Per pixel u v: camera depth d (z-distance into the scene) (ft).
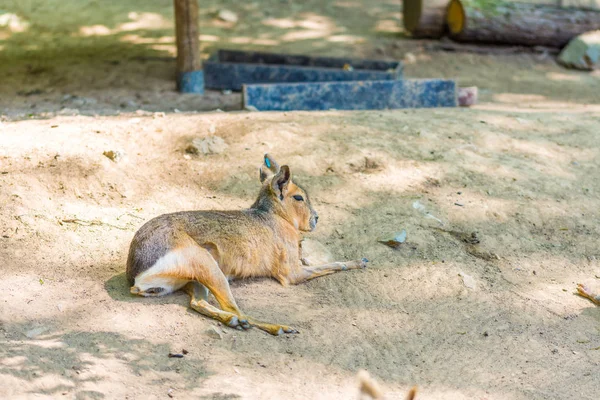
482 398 18.40
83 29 58.44
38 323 19.25
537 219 27.02
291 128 31.37
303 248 24.16
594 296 22.88
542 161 31.14
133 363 18.11
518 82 50.26
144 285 20.51
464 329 21.24
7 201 24.29
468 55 55.06
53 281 21.20
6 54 52.75
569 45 54.08
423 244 24.93
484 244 25.38
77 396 16.71
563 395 18.79
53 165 26.50
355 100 38.63
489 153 31.27
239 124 31.42
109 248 23.17
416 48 55.98
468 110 37.14
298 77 45.57
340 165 28.91
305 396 17.70
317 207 26.45
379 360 19.61
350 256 24.25
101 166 26.99
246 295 21.76
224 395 17.34
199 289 21.15
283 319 20.77
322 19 62.80
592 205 28.25
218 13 61.46
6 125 30.40
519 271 24.29
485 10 54.65
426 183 28.37
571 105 44.70
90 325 19.34
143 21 60.54
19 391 16.56
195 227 21.11
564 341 21.11
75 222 24.09
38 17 59.93
